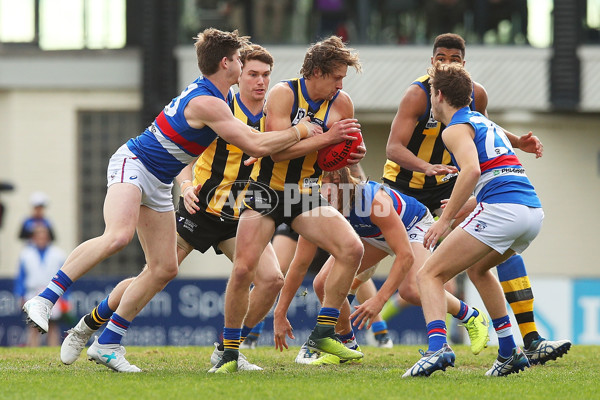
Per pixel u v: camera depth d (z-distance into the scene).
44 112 53.75
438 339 18.03
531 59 51.06
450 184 24.53
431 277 18.20
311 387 16.75
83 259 18.45
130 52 53.53
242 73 21.78
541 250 52.00
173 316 38.66
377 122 51.88
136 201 18.75
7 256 52.97
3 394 15.94
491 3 51.50
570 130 51.84
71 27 54.03
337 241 19.25
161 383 17.20
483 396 15.97
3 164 53.81
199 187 21.70
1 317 39.34
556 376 19.06
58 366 20.73
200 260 50.94
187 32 51.84
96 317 19.91
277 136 18.70
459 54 23.50
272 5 51.94
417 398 15.62
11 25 53.97
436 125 23.66
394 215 20.92
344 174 20.94
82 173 54.16
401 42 51.88
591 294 38.62
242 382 17.41
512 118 51.62
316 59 19.23
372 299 20.52
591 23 51.09
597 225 51.94
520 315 22.16
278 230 27.05
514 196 18.11
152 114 51.25
